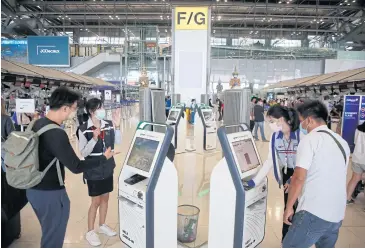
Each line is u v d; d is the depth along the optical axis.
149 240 1.79
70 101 1.47
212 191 1.91
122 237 2.06
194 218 2.20
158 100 4.07
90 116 2.17
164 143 1.77
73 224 2.59
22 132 1.38
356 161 2.91
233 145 1.85
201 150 6.22
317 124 1.41
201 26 7.38
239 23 22.84
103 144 2.19
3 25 19.09
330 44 23.66
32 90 8.52
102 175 2.19
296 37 24.77
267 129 10.58
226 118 3.38
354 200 3.29
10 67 6.57
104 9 19.83
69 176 4.11
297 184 1.30
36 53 13.02
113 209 2.94
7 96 6.64
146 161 1.83
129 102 16.92
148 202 1.75
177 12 7.39
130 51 20.08
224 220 1.86
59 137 1.40
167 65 23.00
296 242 1.35
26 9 19.41
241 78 22.75
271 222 2.66
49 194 1.45
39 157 1.42
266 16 18.02
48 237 1.50
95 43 26.12
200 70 7.48
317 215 1.30
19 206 2.21
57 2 17.78
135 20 22.48
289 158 2.05
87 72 23.30
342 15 20.47
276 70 22.50
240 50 22.73
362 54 20.52
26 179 1.35
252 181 1.90
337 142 1.33
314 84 9.75
